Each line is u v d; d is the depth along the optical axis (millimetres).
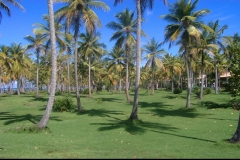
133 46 33312
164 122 17688
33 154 8133
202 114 21500
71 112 24891
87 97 45625
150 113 23469
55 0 21188
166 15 24875
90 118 20672
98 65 59094
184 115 21328
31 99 42125
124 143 10828
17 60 46688
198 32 23234
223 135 12484
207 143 10633
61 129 15078
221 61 16719
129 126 16078
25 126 14133
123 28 30297
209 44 30234
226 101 31016
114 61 43531
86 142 11039
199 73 58781
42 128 14078
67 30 22547
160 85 107875
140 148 9633
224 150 9141
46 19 32531
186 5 24109
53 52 14344
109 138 12172
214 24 31578
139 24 18125
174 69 55312
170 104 31500
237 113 21422
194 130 14219
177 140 11461
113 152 8633
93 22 21797
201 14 24484
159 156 7945
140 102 34656
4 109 28562
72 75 69688
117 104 32562
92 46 38438
